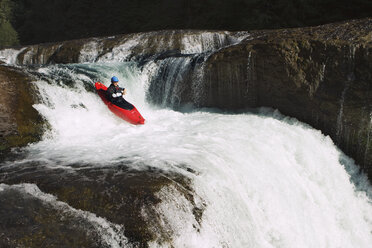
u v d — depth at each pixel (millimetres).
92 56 15359
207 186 5688
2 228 4539
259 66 9922
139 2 26297
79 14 28578
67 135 8227
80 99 9273
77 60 15570
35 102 8375
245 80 10250
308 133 9234
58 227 4578
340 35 9133
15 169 6301
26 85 8508
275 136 8398
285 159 7828
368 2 15758
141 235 4535
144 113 10648
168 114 10570
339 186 8305
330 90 8992
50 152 7164
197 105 11203
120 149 7156
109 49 15273
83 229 4547
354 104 8633
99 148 7301
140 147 7219
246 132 8406
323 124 9297
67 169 6160
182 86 11227
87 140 7891
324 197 7789
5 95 7988
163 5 25016
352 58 8555
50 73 10117
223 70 10469
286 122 9750
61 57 15938
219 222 5406
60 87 9125
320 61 9086
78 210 4930
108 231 4531
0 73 8594
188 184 5539
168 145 7309
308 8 17234
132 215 4770
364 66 8391
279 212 6516
